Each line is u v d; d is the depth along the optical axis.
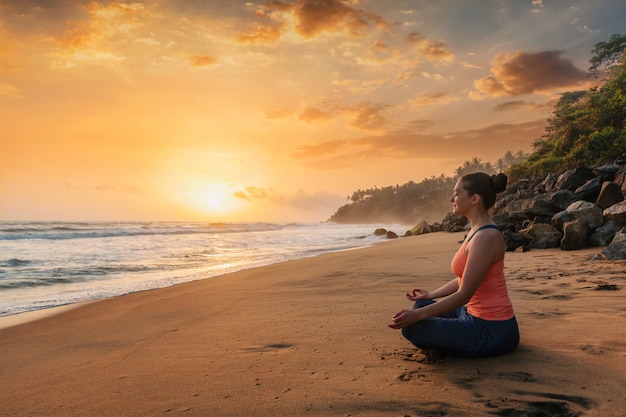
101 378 2.88
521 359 2.56
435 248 14.70
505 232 11.36
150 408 2.22
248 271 10.68
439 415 1.90
